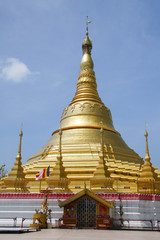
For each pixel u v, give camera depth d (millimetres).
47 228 31078
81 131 58000
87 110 62688
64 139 56875
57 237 20031
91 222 31750
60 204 32438
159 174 52656
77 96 67562
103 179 39906
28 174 48906
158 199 38594
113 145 57125
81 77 71625
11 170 44969
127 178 47344
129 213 35281
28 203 37500
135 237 20938
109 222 30859
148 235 23109
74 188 43188
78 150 52188
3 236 20766
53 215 36188
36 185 46062
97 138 56500
